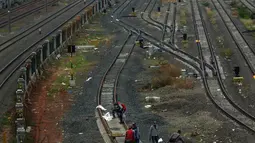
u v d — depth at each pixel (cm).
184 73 8750
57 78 8369
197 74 8644
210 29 14075
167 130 5772
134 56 10406
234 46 11425
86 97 7150
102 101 6919
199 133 5634
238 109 6494
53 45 10000
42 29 13688
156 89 7744
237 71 8350
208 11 18100
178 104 6706
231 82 8162
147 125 5959
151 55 10450
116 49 11100
